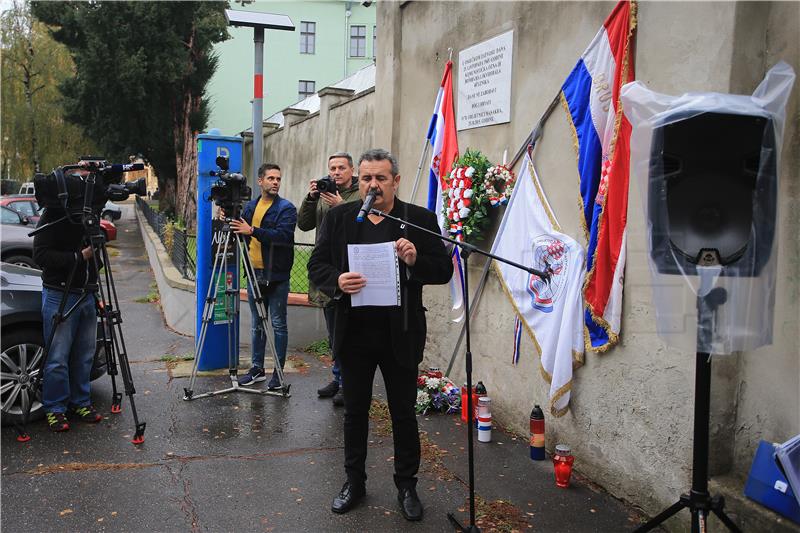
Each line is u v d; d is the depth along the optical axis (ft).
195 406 16.20
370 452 13.48
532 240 13.78
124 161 81.51
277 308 17.74
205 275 19.25
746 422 9.79
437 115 18.07
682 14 10.17
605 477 11.88
